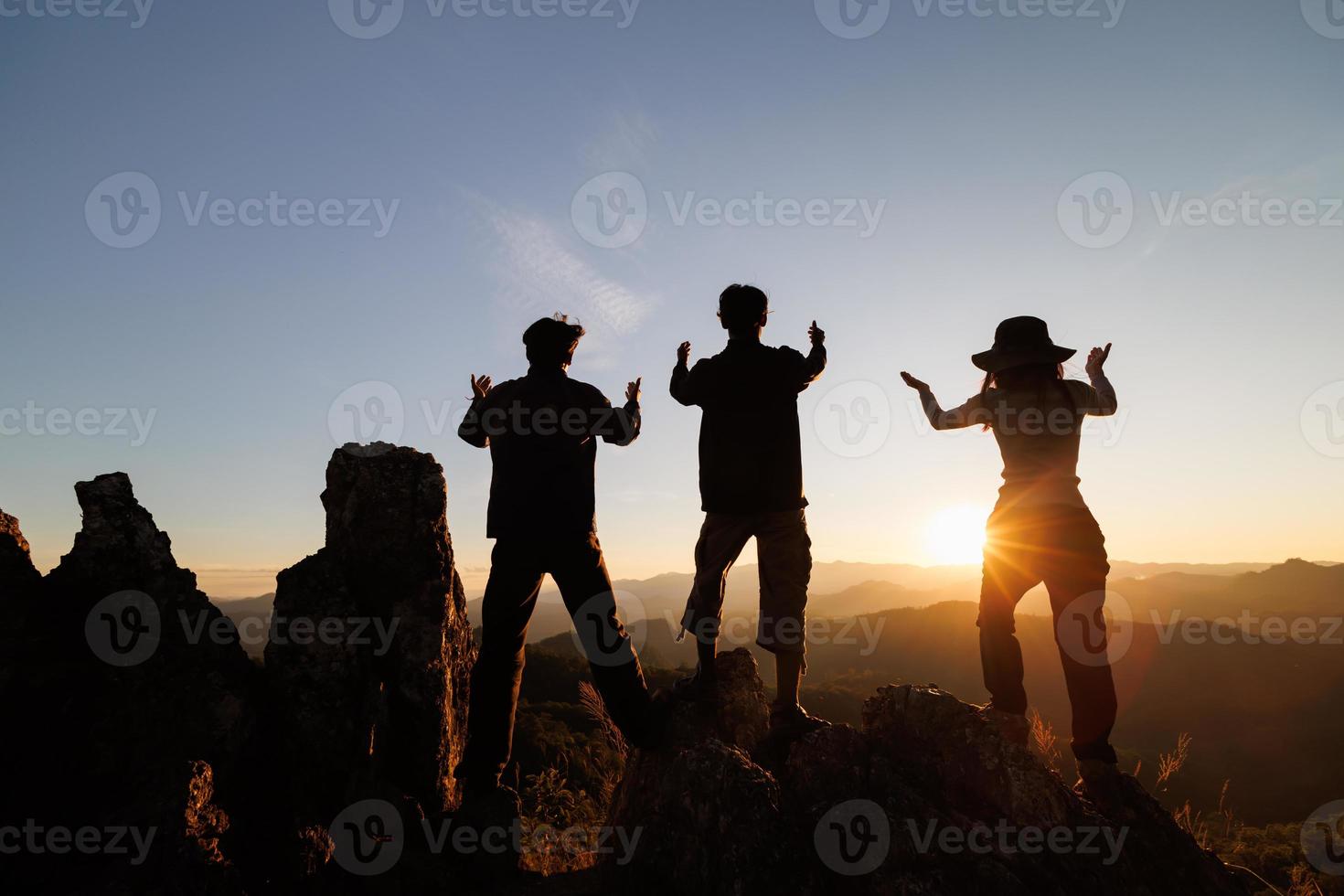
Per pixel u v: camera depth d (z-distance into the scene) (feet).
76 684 12.19
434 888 12.45
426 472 15.64
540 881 13.07
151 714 12.19
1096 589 12.84
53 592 13.06
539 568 13.66
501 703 13.78
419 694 14.37
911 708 13.47
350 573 14.98
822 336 15.03
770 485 13.99
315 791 12.99
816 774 12.49
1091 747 12.82
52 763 11.51
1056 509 12.96
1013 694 13.73
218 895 10.09
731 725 14.35
